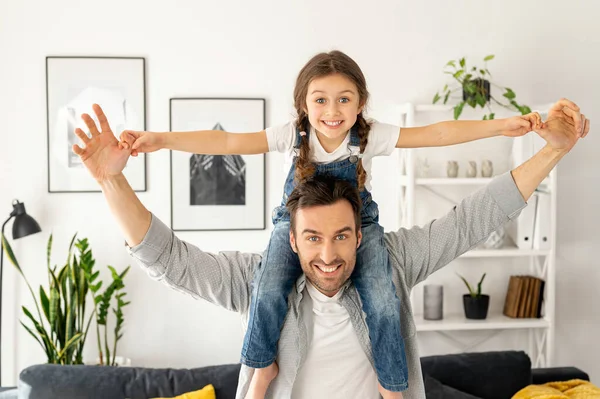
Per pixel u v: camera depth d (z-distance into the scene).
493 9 3.81
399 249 1.75
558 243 3.93
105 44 3.68
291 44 3.74
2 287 3.72
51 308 3.51
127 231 1.59
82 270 3.54
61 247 3.72
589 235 3.94
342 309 1.71
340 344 1.71
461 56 3.80
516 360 3.15
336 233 1.57
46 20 3.65
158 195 3.76
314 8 3.73
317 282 1.61
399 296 1.74
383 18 3.76
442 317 3.71
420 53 3.79
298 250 1.61
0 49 3.64
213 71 3.72
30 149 3.69
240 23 3.72
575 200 3.92
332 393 1.70
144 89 3.69
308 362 1.71
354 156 1.79
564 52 3.85
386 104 3.79
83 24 3.67
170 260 1.65
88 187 3.72
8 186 3.69
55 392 2.83
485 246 3.72
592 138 3.89
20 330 3.74
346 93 1.70
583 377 3.22
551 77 3.85
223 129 3.73
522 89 3.84
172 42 3.70
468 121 1.79
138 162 3.73
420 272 1.77
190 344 3.80
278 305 1.68
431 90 3.80
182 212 3.77
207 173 3.77
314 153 1.80
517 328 3.92
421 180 3.53
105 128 1.55
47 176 3.70
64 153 3.69
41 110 3.68
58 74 3.66
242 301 1.75
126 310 3.77
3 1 3.63
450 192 3.85
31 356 3.76
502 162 3.80
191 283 1.69
